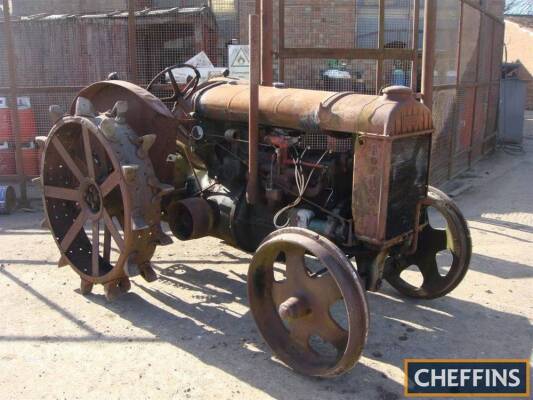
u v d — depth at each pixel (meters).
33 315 4.09
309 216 3.73
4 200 6.81
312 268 4.97
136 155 4.02
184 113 4.49
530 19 24.62
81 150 4.57
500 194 8.12
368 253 3.67
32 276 4.82
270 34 5.72
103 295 4.44
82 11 10.53
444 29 7.99
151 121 4.24
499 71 12.15
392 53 6.71
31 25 8.41
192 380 3.30
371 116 3.38
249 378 3.33
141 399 3.11
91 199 4.29
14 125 6.98
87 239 4.72
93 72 8.42
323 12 8.25
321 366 3.31
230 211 4.25
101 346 3.66
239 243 4.32
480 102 10.51
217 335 3.83
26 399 3.10
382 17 6.58
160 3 10.13
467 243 4.07
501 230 6.31
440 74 8.00
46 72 8.50
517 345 3.73
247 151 4.22
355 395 3.18
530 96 23.06
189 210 4.25
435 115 7.73
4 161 8.16
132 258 4.06
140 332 3.86
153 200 4.05
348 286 3.06
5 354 3.56
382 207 3.40
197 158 4.51
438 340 3.79
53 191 4.49
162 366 3.44
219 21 9.35
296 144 3.96
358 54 6.65
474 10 9.30
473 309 4.27
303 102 3.77
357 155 3.46
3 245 5.67
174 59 8.24
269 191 3.91
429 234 4.26
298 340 3.48
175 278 4.80
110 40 8.30
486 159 11.27
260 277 3.56
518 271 5.04
